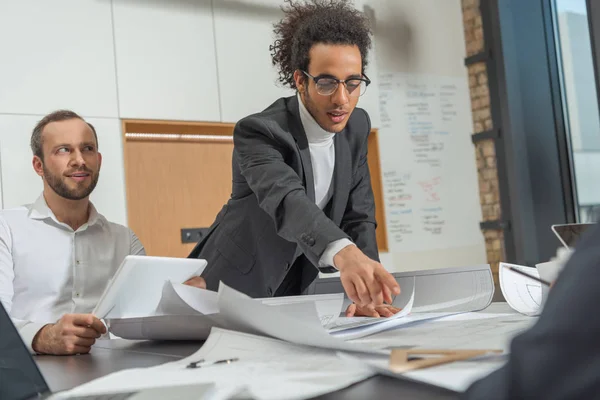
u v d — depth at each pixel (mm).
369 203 1970
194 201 4680
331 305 1203
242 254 1899
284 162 1667
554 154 5742
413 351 722
